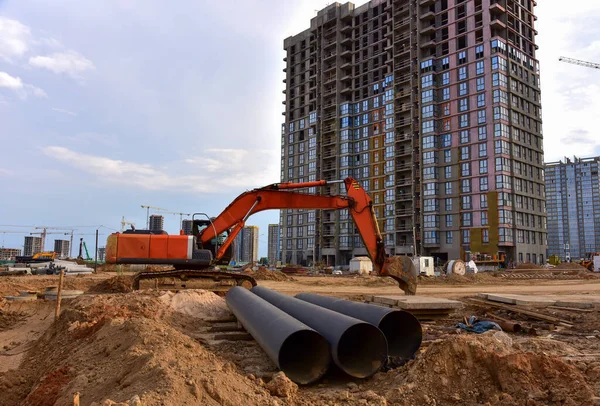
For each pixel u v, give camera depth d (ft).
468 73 264.31
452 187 264.52
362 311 30.30
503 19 266.16
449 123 270.87
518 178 256.73
